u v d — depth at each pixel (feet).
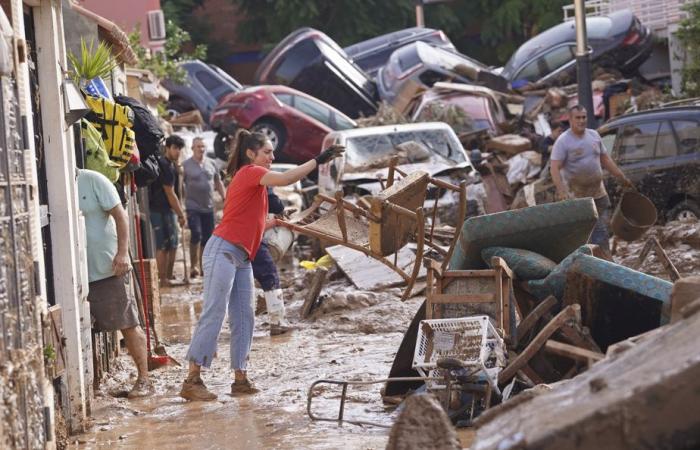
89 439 42.83
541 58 179.32
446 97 156.87
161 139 64.34
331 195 110.93
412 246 80.94
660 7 183.93
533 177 122.01
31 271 34.55
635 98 150.71
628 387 23.15
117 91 77.15
